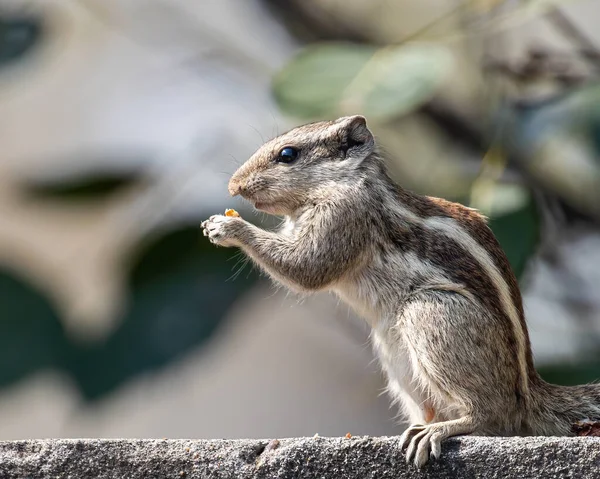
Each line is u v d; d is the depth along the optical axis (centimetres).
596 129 1230
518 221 1050
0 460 642
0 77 1364
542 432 775
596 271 1391
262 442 644
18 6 1373
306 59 1093
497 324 760
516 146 1255
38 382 1709
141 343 1133
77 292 1809
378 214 830
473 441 637
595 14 1595
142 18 1669
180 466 641
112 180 1295
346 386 1791
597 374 1138
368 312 825
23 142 1911
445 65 1067
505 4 1259
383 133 1445
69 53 1872
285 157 881
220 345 1694
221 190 1395
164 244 1152
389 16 1531
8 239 1817
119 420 1803
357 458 639
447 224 812
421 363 764
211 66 1576
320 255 832
